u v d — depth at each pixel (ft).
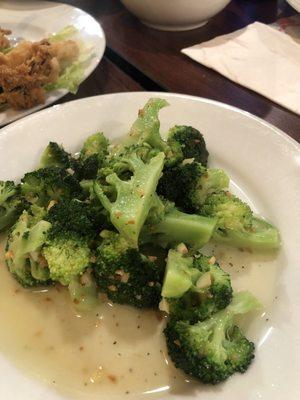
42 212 0.62
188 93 0.85
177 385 0.49
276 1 1.11
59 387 0.49
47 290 0.59
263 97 0.82
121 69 0.95
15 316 0.57
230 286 0.52
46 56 0.83
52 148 0.67
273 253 0.59
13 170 0.69
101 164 0.66
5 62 0.82
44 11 1.05
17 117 0.79
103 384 0.50
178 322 0.50
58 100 0.84
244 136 0.69
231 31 1.01
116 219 0.54
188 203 0.63
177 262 0.53
